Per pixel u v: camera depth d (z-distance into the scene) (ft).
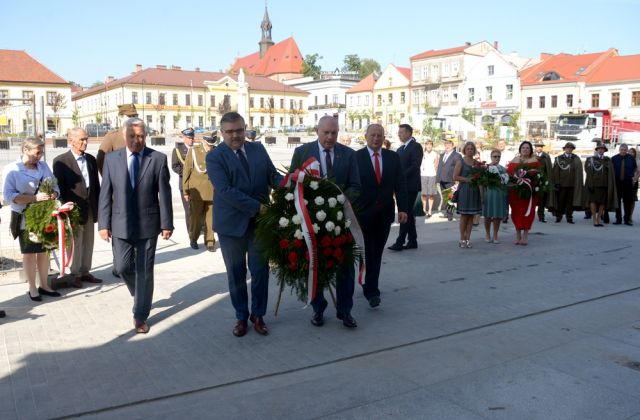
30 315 19.58
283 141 182.91
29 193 20.84
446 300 21.83
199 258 28.94
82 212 22.80
